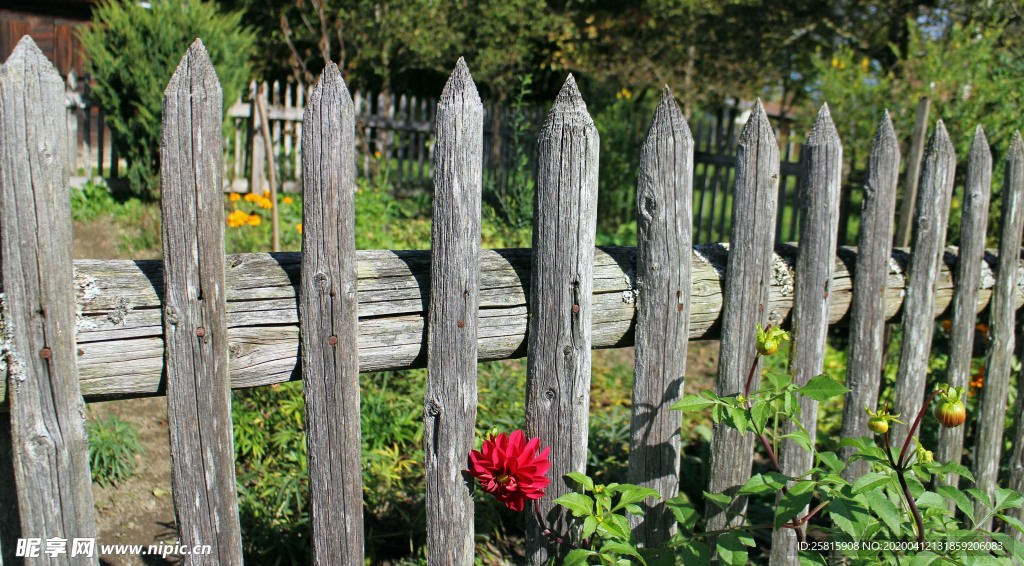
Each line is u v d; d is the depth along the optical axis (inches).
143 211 240.1
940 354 123.0
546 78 474.3
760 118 72.0
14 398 48.7
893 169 80.4
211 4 272.5
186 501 55.1
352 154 55.8
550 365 66.2
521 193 154.2
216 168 51.9
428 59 412.8
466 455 63.9
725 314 74.9
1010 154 88.4
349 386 58.5
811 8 382.6
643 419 72.6
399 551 95.7
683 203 69.0
